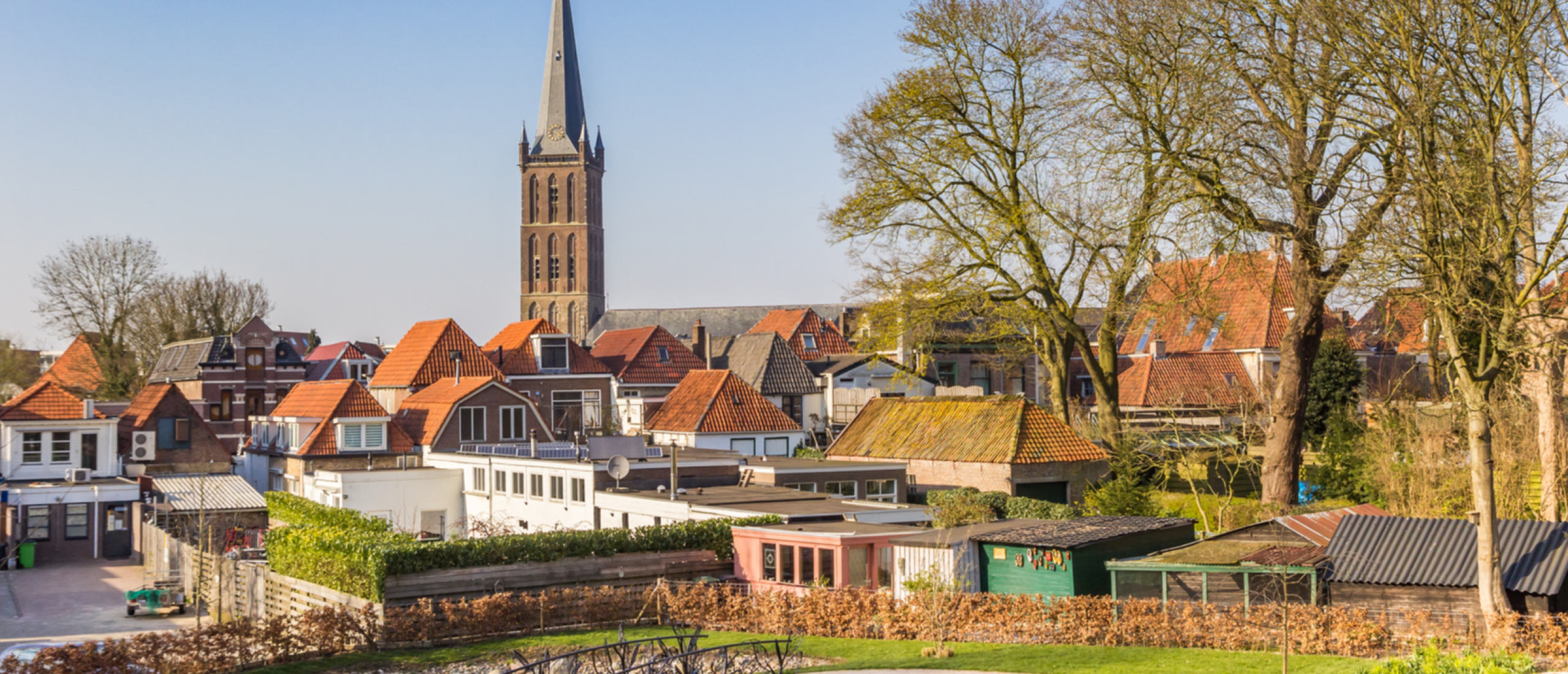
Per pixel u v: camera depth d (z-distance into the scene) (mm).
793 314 95500
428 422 59531
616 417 72250
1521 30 22703
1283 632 20938
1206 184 34125
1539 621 19797
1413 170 24125
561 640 26281
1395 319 29359
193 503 51625
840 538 27562
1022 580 26156
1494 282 22656
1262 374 57469
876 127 44719
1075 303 43438
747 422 57812
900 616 25031
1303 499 40156
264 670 24594
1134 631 23000
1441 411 37094
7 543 48656
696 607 28078
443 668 24328
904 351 74312
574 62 164000
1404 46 23562
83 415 54344
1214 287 38719
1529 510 32688
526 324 76562
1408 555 22625
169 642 23797
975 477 43156
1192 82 34688
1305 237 32125
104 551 51094
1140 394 63062
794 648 23500
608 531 30844
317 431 56875
